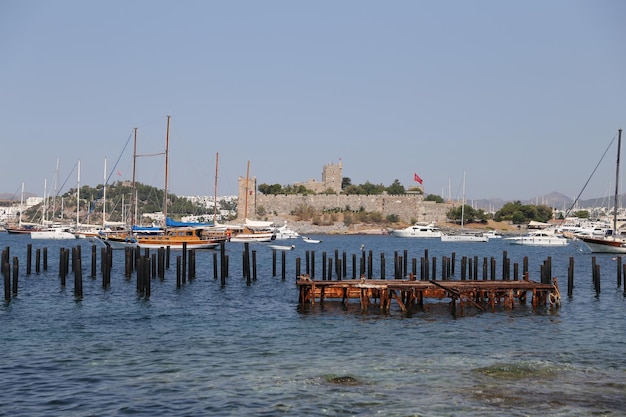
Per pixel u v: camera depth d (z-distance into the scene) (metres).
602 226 149.38
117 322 37.09
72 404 22.08
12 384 24.22
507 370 26.22
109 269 51.28
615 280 63.00
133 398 22.67
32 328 34.97
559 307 43.09
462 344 31.42
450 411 21.41
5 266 43.75
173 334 33.62
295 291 51.19
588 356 29.00
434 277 54.00
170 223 101.06
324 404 22.00
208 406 21.84
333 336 33.12
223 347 30.47
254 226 138.12
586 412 21.41
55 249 110.19
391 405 21.94
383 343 31.53
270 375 25.42
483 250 125.06
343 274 66.19
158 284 54.53
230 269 72.44
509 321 37.91
